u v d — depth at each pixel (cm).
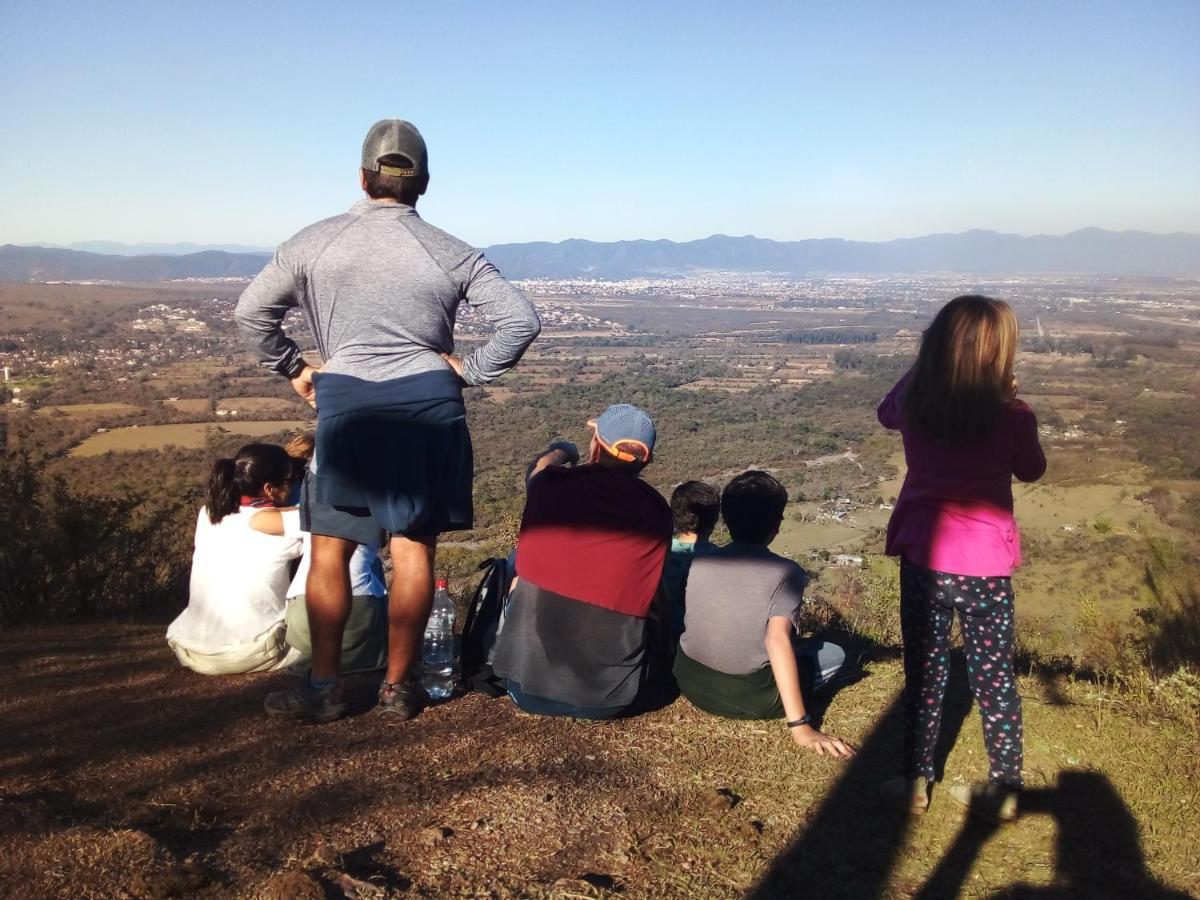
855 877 211
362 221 259
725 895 201
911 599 243
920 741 240
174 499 691
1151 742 279
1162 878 212
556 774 253
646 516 283
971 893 205
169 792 232
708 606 293
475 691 319
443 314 262
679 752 271
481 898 192
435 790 240
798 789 251
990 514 232
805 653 306
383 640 338
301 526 274
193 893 184
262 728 281
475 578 664
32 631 475
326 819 222
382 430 251
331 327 257
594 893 196
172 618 575
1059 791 252
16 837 200
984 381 225
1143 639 459
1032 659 409
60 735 273
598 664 284
